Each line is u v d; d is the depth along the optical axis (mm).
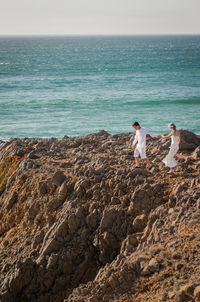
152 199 10617
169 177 11469
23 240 11898
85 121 43344
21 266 10242
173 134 11547
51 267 10281
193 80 82562
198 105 52094
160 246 8531
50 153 16156
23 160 15477
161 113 47250
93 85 76875
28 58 172000
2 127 40812
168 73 99188
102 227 10570
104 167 12648
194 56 179625
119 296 7844
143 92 66000
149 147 15477
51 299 10055
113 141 16766
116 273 8359
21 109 50469
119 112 48156
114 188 11430
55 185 12617
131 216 10492
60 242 10742
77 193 11805
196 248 7926
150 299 7340
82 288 8641
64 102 55531
